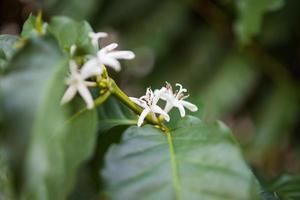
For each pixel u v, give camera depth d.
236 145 0.25
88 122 0.25
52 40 0.24
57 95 0.22
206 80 0.94
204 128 0.27
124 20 0.97
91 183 0.28
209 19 0.98
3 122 0.21
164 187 0.24
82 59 0.26
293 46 0.95
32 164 0.20
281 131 0.92
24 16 1.01
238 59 0.95
